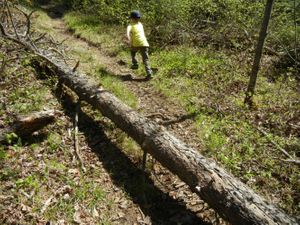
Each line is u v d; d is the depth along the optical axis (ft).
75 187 5.93
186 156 5.70
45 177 6.03
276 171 6.52
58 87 9.24
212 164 5.55
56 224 5.18
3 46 10.79
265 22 8.21
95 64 11.77
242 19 13.12
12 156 6.42
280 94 9.52
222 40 13.09
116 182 6.26
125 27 16.07
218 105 8.87
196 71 10.91
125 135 7.58
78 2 20.27
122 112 7.16
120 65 12.12
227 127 7.93
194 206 5.82
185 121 8.39
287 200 5.82
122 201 5.83
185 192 6.12
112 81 10.39
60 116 8.07
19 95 8.33
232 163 6.71
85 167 6.52
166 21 14.14
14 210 5.31
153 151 6.12
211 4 13.96
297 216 5.49
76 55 12.51
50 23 17.81
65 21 18.15
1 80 8.89
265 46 12.26
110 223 5.37
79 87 8.45
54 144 6.93
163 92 9.78
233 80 10.28
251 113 8.57
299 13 12.55
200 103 9.11
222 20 13.60
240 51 12.43
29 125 6.89
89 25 16.48
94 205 5.63
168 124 8.23
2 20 12.83
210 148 7.22
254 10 13.48
